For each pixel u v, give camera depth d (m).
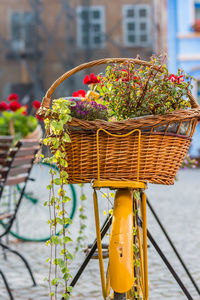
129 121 2.44
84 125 2.44
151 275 4.83
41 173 6.54
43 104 2.62
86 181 2.53
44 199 6.54
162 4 23.84
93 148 2.49
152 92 2.56
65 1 25.27
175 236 6.50
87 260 2.86
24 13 25.47
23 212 6.53
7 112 9.41
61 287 4.48
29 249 6.02
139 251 2.84
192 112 2.52
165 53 2.68
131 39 25.22
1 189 4.11
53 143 2.49
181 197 10.43
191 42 23.48
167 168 2.57
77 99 2.79
